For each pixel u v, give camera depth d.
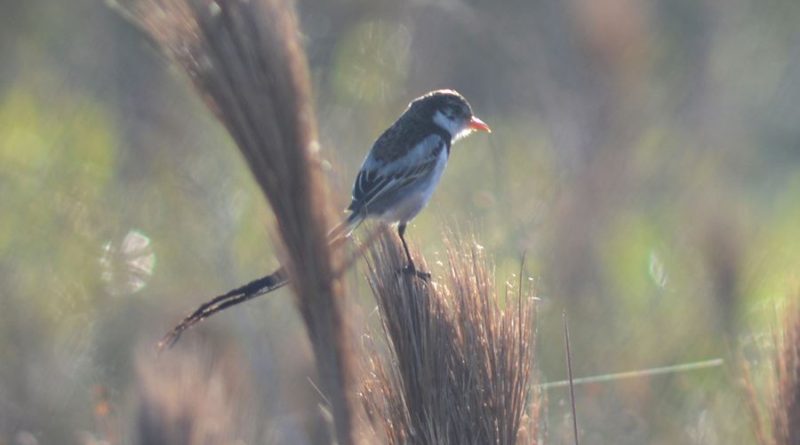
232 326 11.98
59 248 14.97
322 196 4.88
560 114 15.36
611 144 14.86
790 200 17.92
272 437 9.92
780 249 15.41
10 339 13.40
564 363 12.03
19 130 17.39
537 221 13.56
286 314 12.38
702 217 12.93
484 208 14.55
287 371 11.15
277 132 4.80
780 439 6.34
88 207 15.57
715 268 11.73
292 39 4.82
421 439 6.23
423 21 18.81
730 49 19.33
